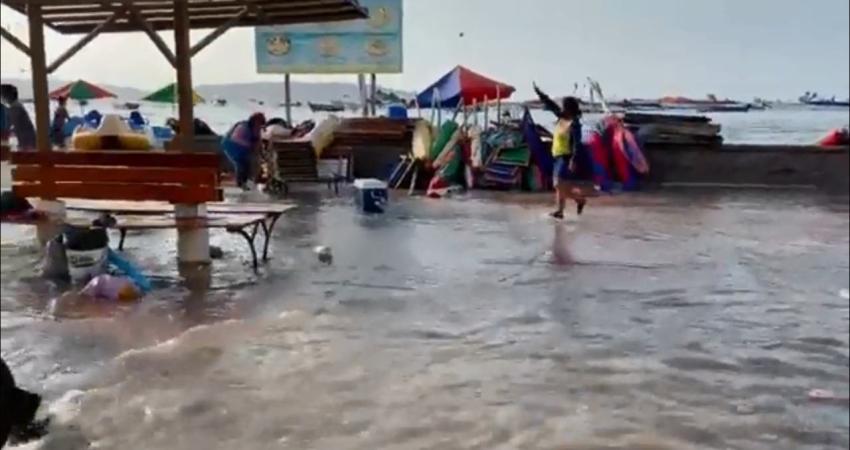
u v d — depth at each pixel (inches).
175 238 308.3
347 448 133.8
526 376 171.0
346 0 161.5
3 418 118.0
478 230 362.9
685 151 300.5
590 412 151.8
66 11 287.0
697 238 340.8
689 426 146.7
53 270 255.0
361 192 419.8
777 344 197.5
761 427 146.4
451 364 177.8
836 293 251.1
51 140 340.2
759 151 457.7
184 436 137.1
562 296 243.4
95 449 131.2
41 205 291.7
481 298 239.1
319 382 164.7
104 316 214.5
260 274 268.7
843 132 473.4
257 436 137.9
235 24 255.3
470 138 466.9
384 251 312.8
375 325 207.9
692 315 223.9
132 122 320.8
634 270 281.0
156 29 277.1
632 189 340.5
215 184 279.0
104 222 270.1
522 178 466.9
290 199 442.0
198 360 176.7
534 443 137.2
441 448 134.6
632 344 195.5
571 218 374.6
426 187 490.0
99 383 161.5
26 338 193.6
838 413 153.6
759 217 392.8
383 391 160.4
